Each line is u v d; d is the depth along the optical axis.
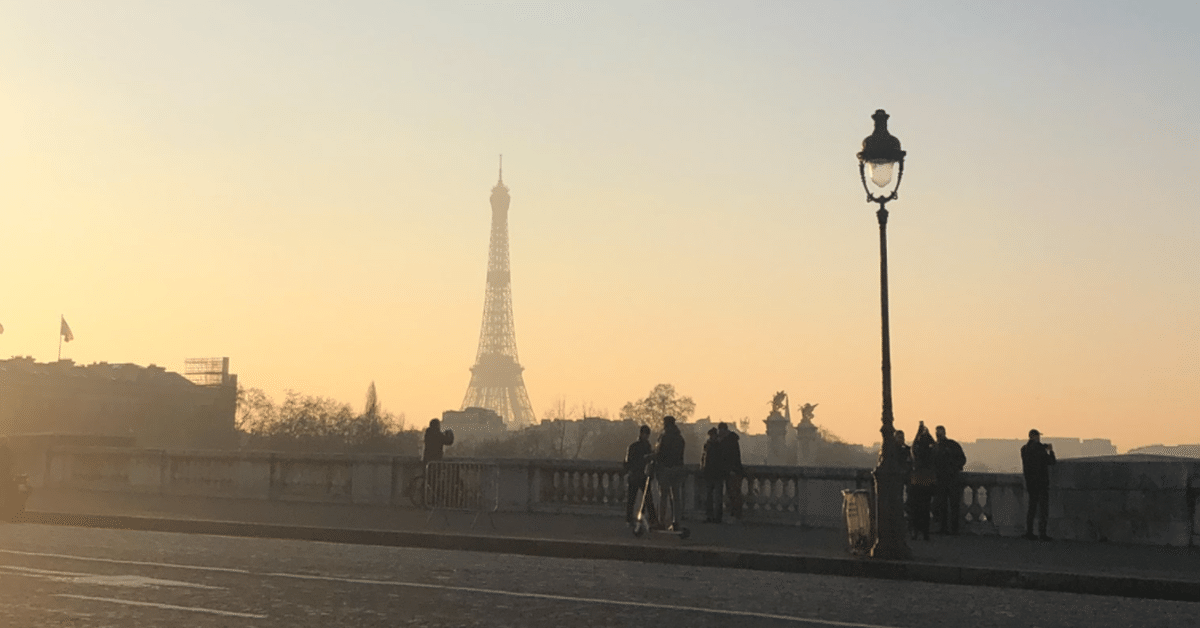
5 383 166.12
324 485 39.19
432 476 31.17
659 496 31.39
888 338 23.22
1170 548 25.72
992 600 17.77
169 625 13.67
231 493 41.06
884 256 23.66
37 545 24.55
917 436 28.06
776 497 32.41
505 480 35.94
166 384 195.12
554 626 14.00
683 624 14.32
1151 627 15.02
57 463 45.34
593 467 34.84
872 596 17.91
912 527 27.66
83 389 177.50
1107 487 27.28
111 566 20.05
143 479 43.16
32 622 13.77
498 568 21.47
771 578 20.77
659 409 186.75
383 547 26.67
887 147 23.48
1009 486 28.94
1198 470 26.44
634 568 22.31
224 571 19.53
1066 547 25.61
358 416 196.12
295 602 15.77
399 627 13.77
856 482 30.97
